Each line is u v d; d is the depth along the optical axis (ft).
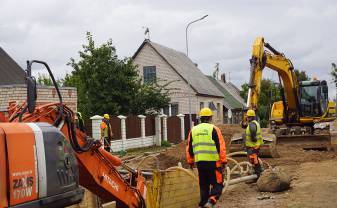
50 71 18.90
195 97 151.53
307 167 53.42
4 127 14.83
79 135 20.40
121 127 95.86
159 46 158.30
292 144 73.20
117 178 22.40
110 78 109.40
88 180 21.06
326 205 34.14
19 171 14.73
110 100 109.19
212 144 31.22
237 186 43.50
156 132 111.65
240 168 45.73
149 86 118.11
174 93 151.84
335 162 56.29
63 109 19.53
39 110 18.71
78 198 17.71
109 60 111.24
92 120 85.30
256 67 61.98
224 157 31.09
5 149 14.44
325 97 81.20
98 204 25.84
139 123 104.17
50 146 16.20
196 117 133.59
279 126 81.71
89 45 111.04
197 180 32.63
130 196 23.34
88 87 110.73
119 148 94.32
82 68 110.32
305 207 33.88
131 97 111.86
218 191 31.22
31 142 15.43
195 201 32.48
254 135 43.91
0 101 70.90
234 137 63.82
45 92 71.92
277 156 64.13
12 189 14.40
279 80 78.28
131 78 113.09
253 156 44.01
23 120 17.94
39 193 15.38
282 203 35.68
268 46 69.97
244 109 59.88
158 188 28.58
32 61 17.62
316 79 81.41
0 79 96.48
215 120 168.66
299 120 80.48
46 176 15.72
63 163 16.81
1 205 13.94
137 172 24.79
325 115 80.94
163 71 152.97
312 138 72.49
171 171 29.94
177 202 30.53
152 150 97.71
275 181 39.93
